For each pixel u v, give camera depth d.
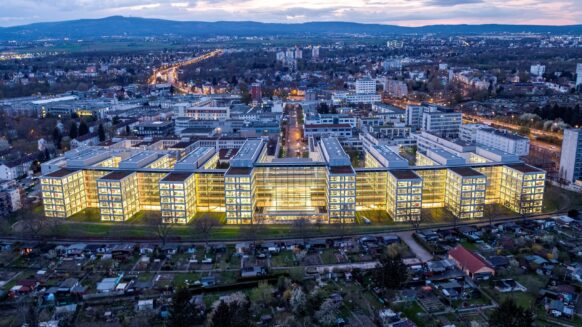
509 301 183.75
